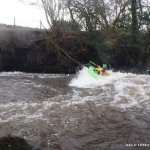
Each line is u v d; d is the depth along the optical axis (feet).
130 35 81.10
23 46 71.67
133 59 80.69
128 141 23.68
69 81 53.06
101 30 78.74
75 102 33.94
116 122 27.50
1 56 70.79
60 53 72.33
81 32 74.38
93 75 50.90
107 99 34.78
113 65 76.38
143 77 47.21
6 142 20.30
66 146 22.86
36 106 32.48
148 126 26.63
